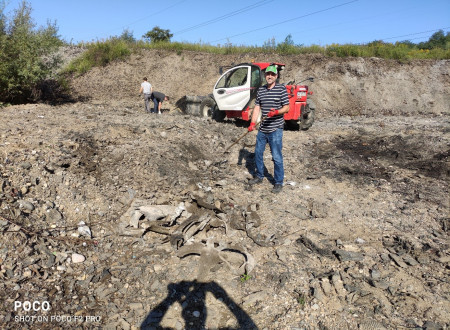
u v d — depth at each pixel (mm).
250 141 7637
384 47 18734
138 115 8812
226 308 3012
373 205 5055
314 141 8422
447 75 17078
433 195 5422
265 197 5082
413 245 3996
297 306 3039
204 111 10250
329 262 3682
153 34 27562
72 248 3543
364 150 7730
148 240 3846
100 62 16453
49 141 5246
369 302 3113
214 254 3596
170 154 5770
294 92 9164
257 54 18438
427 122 12461
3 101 10383
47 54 10953
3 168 4238
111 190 4570
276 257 3713
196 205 4508
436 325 2807
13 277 2996
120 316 2855
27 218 3682
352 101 16297
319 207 4770
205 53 18406
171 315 2906
